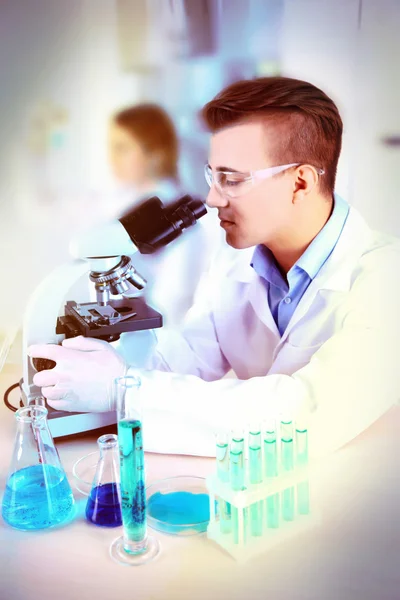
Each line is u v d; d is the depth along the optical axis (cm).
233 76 126
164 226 112
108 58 130
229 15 124
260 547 86
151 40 128
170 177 131
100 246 105
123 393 85
